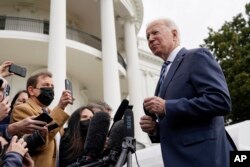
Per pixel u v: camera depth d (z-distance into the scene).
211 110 2.58
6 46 17.14
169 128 2.79
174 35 3.32
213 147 2.57
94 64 19.30
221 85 2.68
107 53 17.94
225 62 22.45
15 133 3.20
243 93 20.61
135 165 4.48
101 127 2.79
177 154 2.66
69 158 3.68
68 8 21.30
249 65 21.52
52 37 16.03
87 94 22.33
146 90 27.20
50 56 15.55
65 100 3.78
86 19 22.42
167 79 3.00
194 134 2.65
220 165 2.51
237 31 24.05
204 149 2.57
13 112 3.77
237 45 22.80
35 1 20.05
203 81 2.71
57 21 16.34
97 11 21.42
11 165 2.49
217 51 23.11
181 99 2.69
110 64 17.64
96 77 20.91
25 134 3.14
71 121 3.90
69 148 3.73
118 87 17.36
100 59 18.56
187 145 2.64
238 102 21.08
